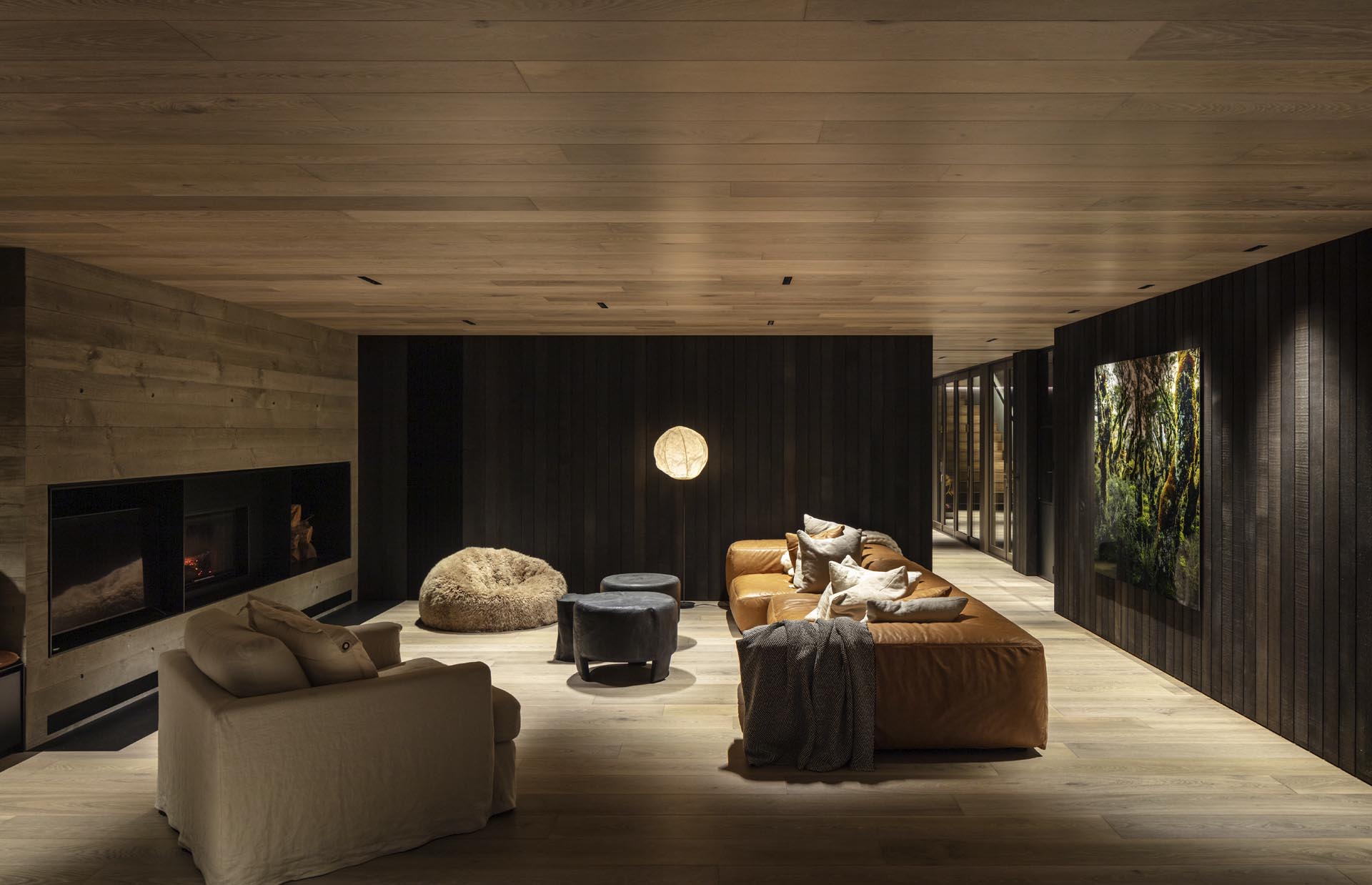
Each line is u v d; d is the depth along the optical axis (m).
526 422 7.20
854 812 3.16
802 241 3.60
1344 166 2.55
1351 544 3.45
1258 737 3.93
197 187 2.79
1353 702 3.46
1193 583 4.65
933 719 3.64
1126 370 5.39
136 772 3.56
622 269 4.20
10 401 3.69
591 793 3.34
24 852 2.87
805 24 1.68
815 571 5.67
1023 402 8.61
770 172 2.65
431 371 7.23
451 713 2.98
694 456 6.65
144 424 4.47
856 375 7.12
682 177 2.70
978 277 4.42
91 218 3.17
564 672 5.07
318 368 6.52
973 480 10.95
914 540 7.11
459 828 2.99
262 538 6.09
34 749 3.80
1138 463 5.26
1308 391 3.71
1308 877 2.69
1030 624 6.33
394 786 2.86
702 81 1.96
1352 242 3.42
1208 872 2.73
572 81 1.96
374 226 3.30
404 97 2.05
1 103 2.07
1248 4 1.59
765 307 5.53
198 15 1.62
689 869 2.75
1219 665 4.44
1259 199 2.92
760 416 7.14
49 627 3.88
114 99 2.05
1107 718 4.20
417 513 7.25
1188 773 3.52
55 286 3.84
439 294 5.00
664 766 3.62
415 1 1.57
